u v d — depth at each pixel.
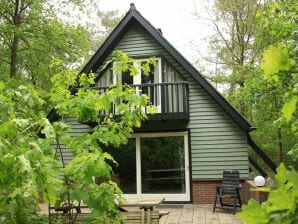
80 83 4.79
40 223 3.05
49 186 2.32
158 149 12.48
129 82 12.98
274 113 12.66
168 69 12.85
